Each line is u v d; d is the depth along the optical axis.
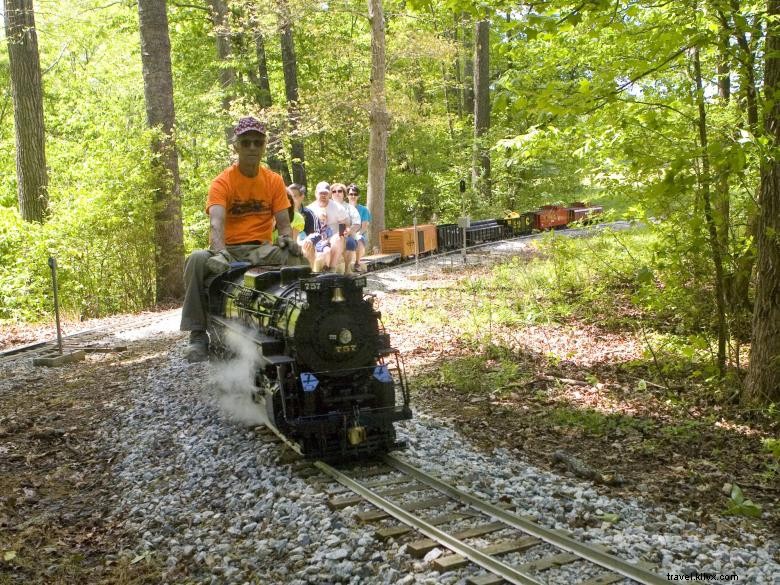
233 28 23.25
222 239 8.16
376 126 23.72
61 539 5.66
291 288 7.07
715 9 7.05
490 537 5.10
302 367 6.62
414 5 6.89
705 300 9.84
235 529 5.52
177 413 8.40
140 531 5.68
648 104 7.77
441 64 30.72
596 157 9.18
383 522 5.36
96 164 18.45
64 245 17.66
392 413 6.61
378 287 17.44
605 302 13.03
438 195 34.28
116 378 10.53
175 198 18.97
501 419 8.22
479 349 11.12
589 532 5.19
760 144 6.93
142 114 30.00
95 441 7.91
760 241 8.13
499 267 18.31
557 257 14.55
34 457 7.41
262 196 8.53
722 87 10.14
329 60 31.22
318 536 5.21
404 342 11.89
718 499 6.11
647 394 8.98
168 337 13.52
